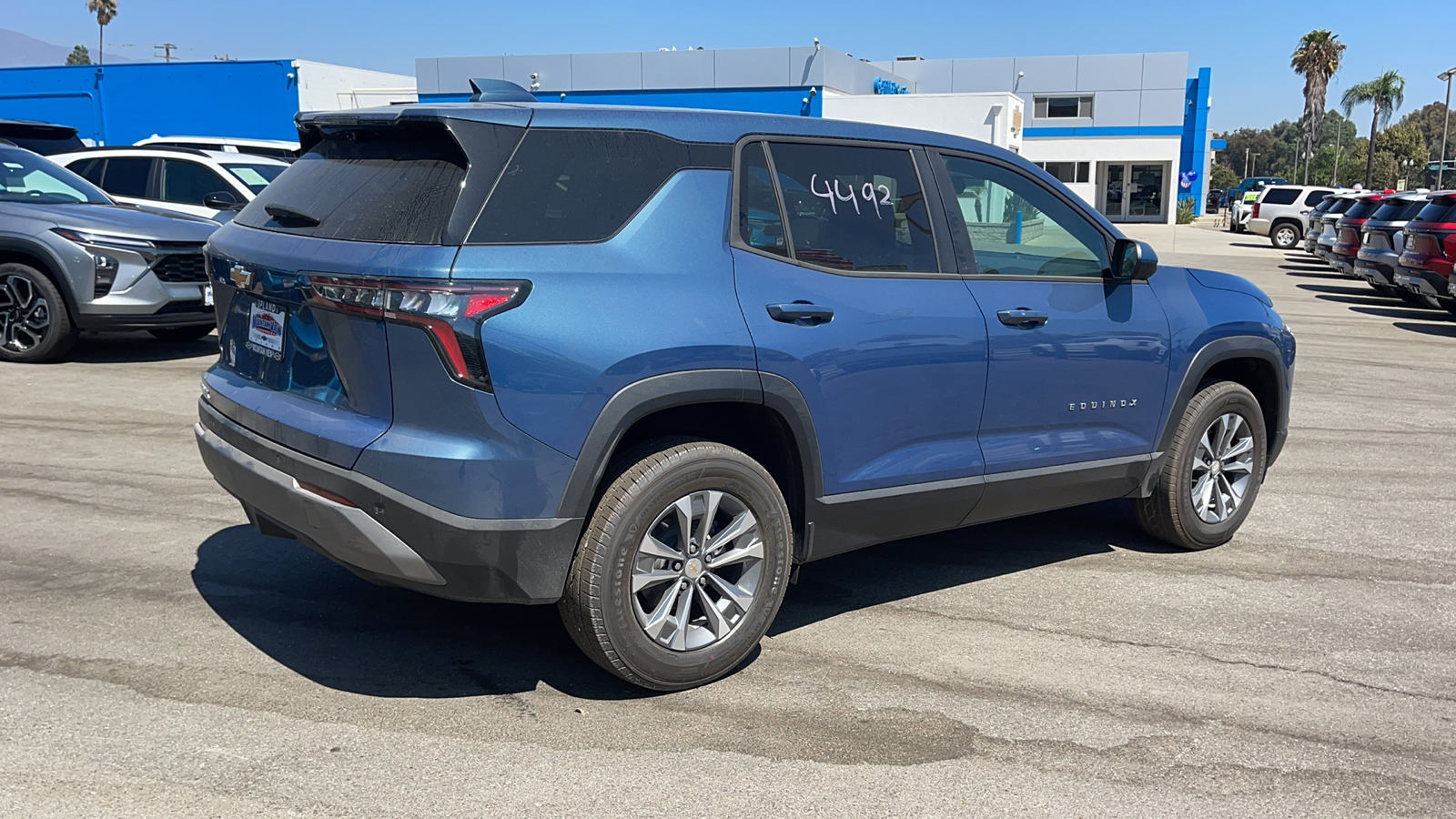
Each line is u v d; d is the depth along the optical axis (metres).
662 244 3.46
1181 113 48.44
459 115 3.26
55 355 9.28
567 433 3.22
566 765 3.14
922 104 31.05
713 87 34.97
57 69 28.36
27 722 3.27
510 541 3.20
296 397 3.46
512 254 3.18
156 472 6.07
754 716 3.48
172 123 27.83
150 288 9.09
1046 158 49.00
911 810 2.96
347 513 3.19
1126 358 4.66
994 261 4.33
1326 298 19.20
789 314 3.63
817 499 3.81
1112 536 5.54
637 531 3.38
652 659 3.48
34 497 5.56
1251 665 3.98
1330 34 77.00
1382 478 6.89
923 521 4.18
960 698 3.65
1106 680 3.82
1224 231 45.62
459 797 2.95
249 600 4.29
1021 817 2.95
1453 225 15.28
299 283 3.33
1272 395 5.49
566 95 36.31
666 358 3.36
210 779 2.99
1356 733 3.48
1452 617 4.52
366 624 4.10
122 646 3.83
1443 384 10.55
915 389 3.99
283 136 26.98
